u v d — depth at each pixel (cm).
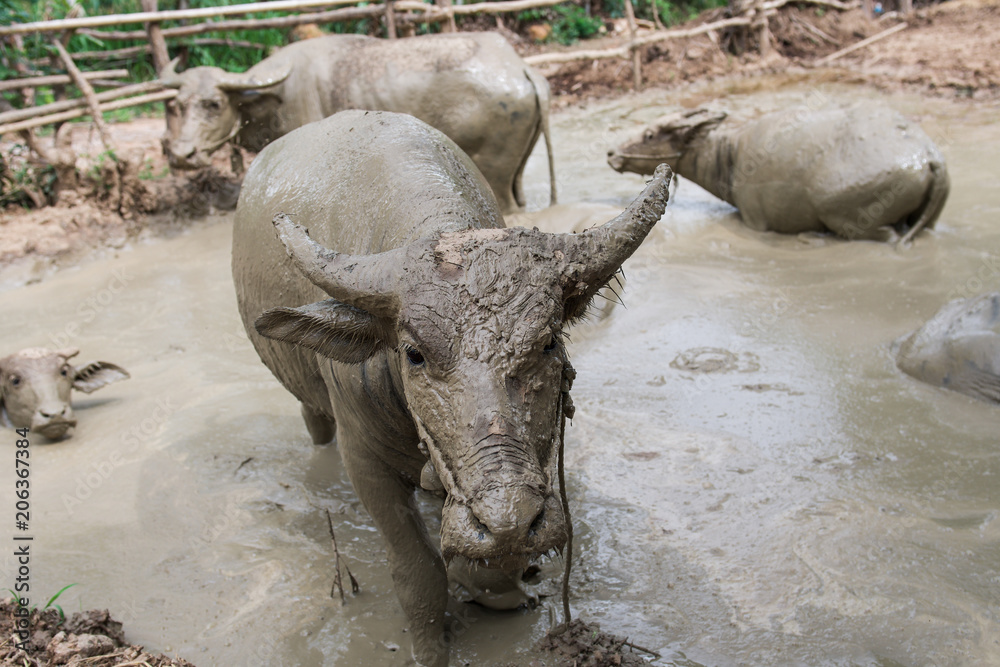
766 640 387
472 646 394
